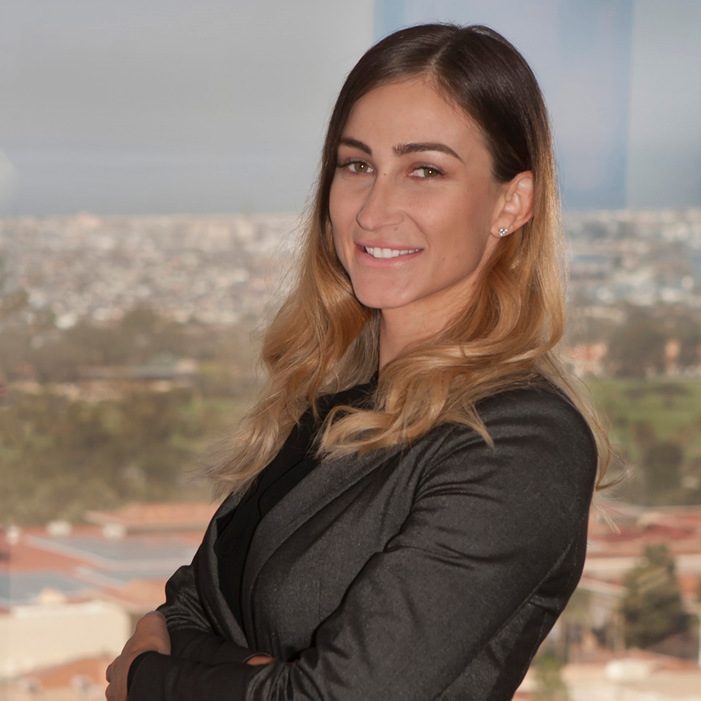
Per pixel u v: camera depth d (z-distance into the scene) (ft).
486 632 3.86
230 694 3.99
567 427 4.12
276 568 4.28
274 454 5.22
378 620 3.80
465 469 3.99
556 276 4.67
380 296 4.56
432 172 4.45
